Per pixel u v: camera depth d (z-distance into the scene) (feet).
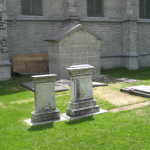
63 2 69.77
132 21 76.18
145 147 20.29
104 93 41.22
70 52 52.19
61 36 50.67
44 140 22.66
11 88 48.47
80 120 27.61
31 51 66.80
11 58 64.49
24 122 28.04
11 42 64.34
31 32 66.44
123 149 20.12
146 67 82.64
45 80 27.91
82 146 21.02
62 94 41.47
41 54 66.59
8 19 63.31
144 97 37.27
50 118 28.17
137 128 24.41
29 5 66.23
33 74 65.00
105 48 77.51
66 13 68.80
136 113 29.32
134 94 39.27
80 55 53.31
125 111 30.40
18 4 64.75
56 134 23.94
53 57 53.52
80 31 52.75
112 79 55.88
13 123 27.81
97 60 55.42
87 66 30.89
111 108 32.48
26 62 64.90
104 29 76.84
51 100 28.43
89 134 23.49
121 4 77.77
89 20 73.72
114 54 78.74
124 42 78.43
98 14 76.07
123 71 72.23
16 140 22.94
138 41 82.12
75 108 29.32
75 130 24.72
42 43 67.97
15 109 33.60
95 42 54.80
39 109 27.89
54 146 21.29
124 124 25.68
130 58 76.79
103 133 23.54
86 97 30.25
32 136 23.73
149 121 26.30
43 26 67.77
